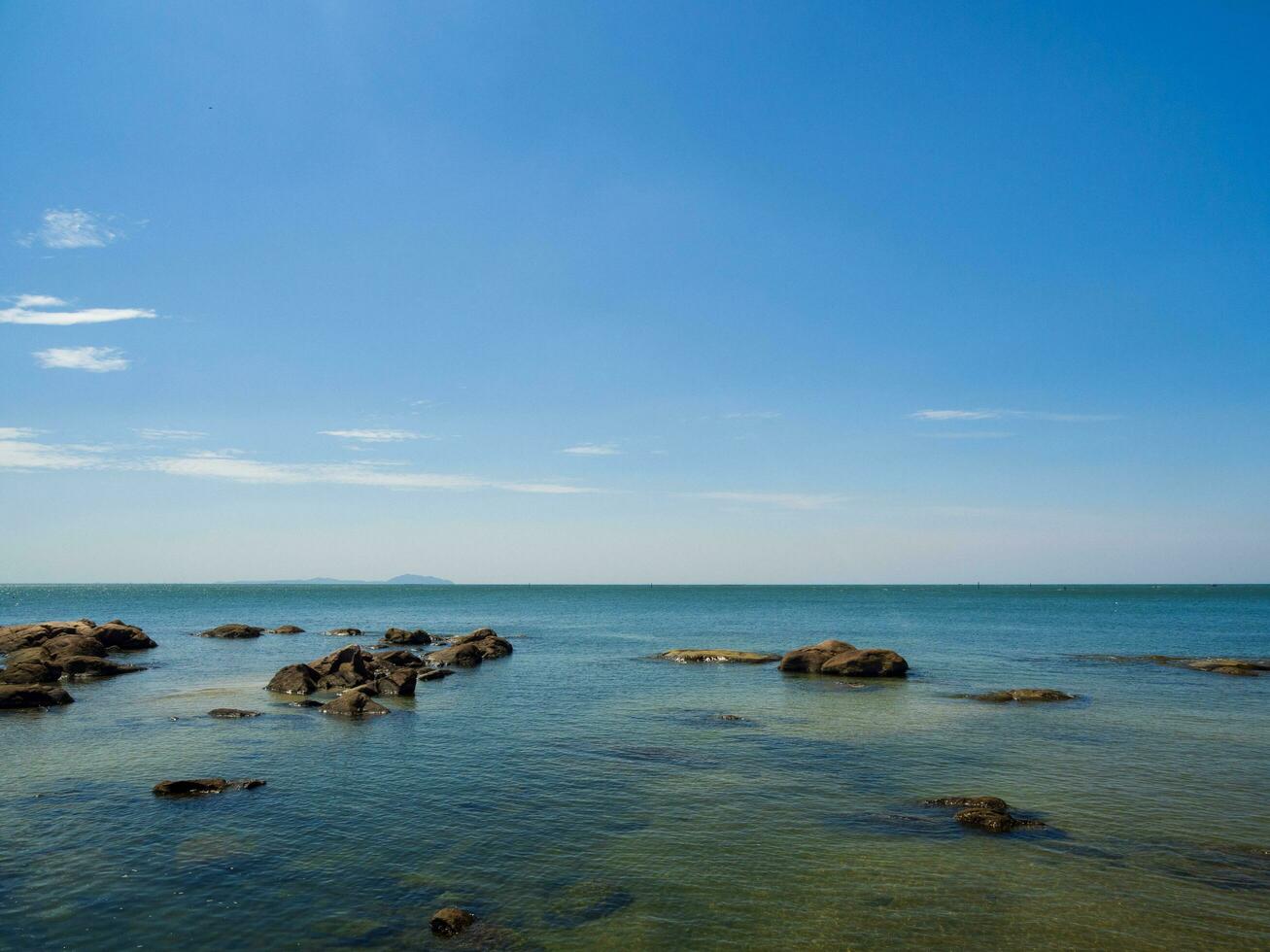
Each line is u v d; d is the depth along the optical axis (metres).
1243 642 76.19
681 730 32.44
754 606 175.38
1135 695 41.97
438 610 157.50
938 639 81.12
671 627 104.19
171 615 134.00
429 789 23.20
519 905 15.23
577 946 13.62
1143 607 158.50
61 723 33.12
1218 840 18.94
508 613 144.88
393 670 47.41
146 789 22.91
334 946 13.53
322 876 16.55
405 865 17.23
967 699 40.56
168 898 15.38
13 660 52.56
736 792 23.00
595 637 85.56
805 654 53.09
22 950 13.24
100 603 186.00
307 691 42.09
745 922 14.59
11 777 24.19
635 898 15.62
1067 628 98.31
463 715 35.91
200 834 19.00
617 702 39.88
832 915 14.86
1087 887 16.19
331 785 23.58
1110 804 21.81
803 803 21.81
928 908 15.18
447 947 13.52
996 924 14.55
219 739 29.97
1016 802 22.00
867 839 18.92
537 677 50.44
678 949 13.55
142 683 45.97
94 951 13.24
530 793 22.86
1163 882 16.44
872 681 48.25
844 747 28.98
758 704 39.22
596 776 24.72
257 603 190.75
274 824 19.86
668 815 20.77
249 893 15.67
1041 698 39.91
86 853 17.70
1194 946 13.74
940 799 21.81
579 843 18.62
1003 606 168.12
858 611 148.75
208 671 51.84
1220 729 32.47
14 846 18.09
